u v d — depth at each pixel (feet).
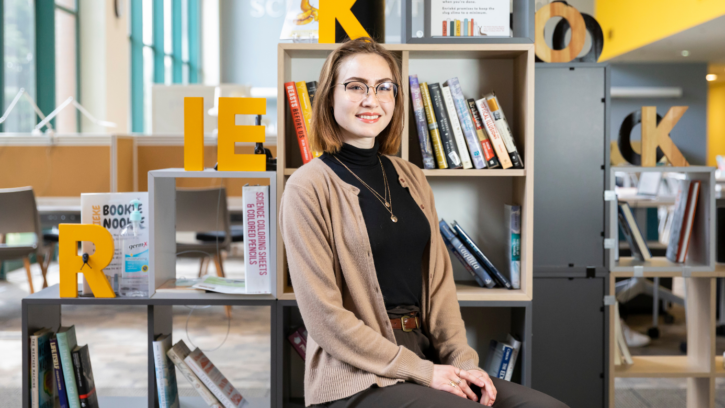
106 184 14.40
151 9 30.89
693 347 7.51
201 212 12.39
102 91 23.22
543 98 6.73
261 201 5.84
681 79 25.54
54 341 6.04
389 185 4.83
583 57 6.94
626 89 25.53
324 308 4.19
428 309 4.85
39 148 14.42
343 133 4.79
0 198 12.27
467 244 6.32
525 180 6.03
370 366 4.12
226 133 5.91
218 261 12.63
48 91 19.92
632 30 22.61
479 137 6.07
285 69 6.07
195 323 12.49
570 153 6.77
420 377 4.15
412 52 6.13
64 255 5.86
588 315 6.82
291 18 6.33
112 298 5.95
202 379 6.29
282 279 5.91
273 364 5.98
